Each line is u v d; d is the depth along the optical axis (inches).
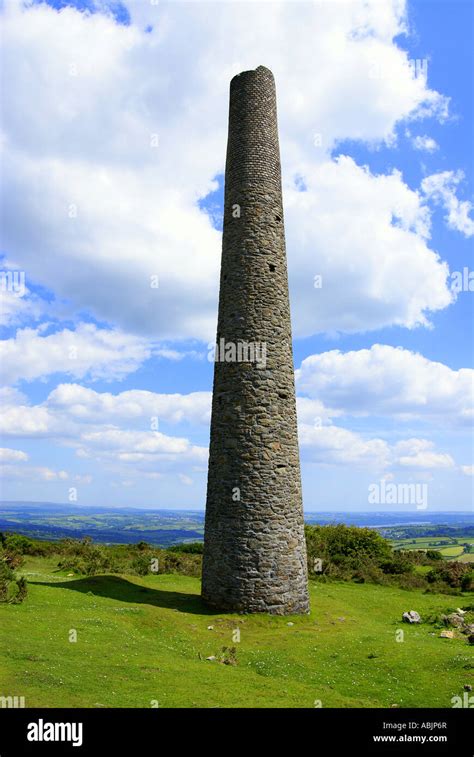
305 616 781.9
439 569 1283.2
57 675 469.4
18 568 1043.9
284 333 856.3
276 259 870.4
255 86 912.9
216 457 821.2
